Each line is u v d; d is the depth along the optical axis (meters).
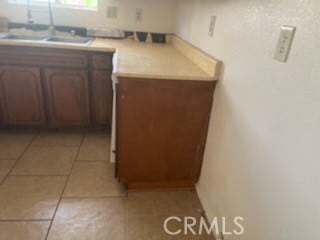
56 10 2.38
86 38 2.42
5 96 2.07
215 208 1.42
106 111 2.25
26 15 2.35
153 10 2.50
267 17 0.91
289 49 0.79
